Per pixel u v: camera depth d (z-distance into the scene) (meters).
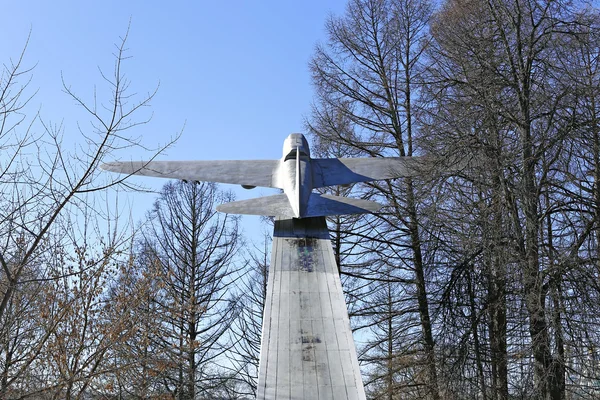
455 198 18.12
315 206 19.55
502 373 18.08
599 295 15.87
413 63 26.52
